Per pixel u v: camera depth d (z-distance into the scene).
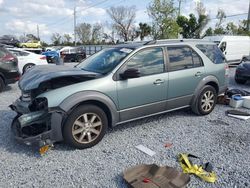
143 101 4.65
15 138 3.90
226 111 6.04
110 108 4.25
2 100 7.45
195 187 3.12
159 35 26.17
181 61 5.22
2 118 5.57
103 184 3.20
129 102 4.47
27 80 4.33
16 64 8.90
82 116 4.00
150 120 5.45
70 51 25.59
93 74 4.25
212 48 5.98
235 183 3.21
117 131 4.86
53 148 4.11
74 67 4.98
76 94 3.91
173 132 4.82
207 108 5.81
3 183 3.21
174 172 3.31
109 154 3.96
